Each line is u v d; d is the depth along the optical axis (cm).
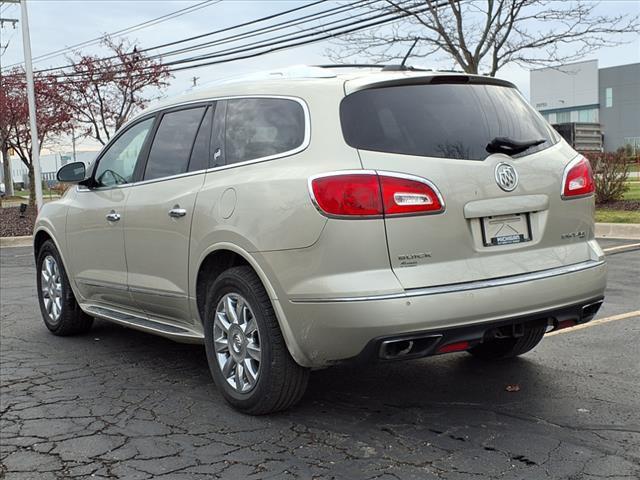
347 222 357
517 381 471
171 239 469
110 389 487
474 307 362
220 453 370
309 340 372
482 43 1712
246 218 400
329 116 388
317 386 473
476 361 520
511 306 372
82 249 585
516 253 389
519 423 396
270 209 387
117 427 413
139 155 529
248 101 444
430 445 370
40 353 592
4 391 488
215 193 430
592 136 2273
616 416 402
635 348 540
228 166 436
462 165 378
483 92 421
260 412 416
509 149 395
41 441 395
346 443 377
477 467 340
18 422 427
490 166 385
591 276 408
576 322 416
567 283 394
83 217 578
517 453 355
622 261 966
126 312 559
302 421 411
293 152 395
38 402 463
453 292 359
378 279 354
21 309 796
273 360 396
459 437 379
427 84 406
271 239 384
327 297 358
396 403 436
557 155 420
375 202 358
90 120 2398
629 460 343
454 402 434
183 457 367
